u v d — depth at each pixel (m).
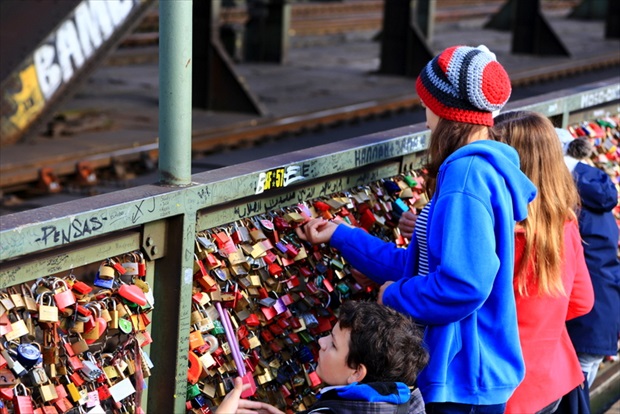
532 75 19.02
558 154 2.91
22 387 2.22
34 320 2.27
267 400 3.03
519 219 2.64
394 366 2.27
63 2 10.50
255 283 2.80
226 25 18.77
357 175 3.27
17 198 9.27
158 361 2.64
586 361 3.98
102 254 2.38
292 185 2.99
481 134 2.68
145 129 12.10
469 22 29.61
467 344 2.64
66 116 12.28
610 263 3.94
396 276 2.88
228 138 12.02
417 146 3.45
